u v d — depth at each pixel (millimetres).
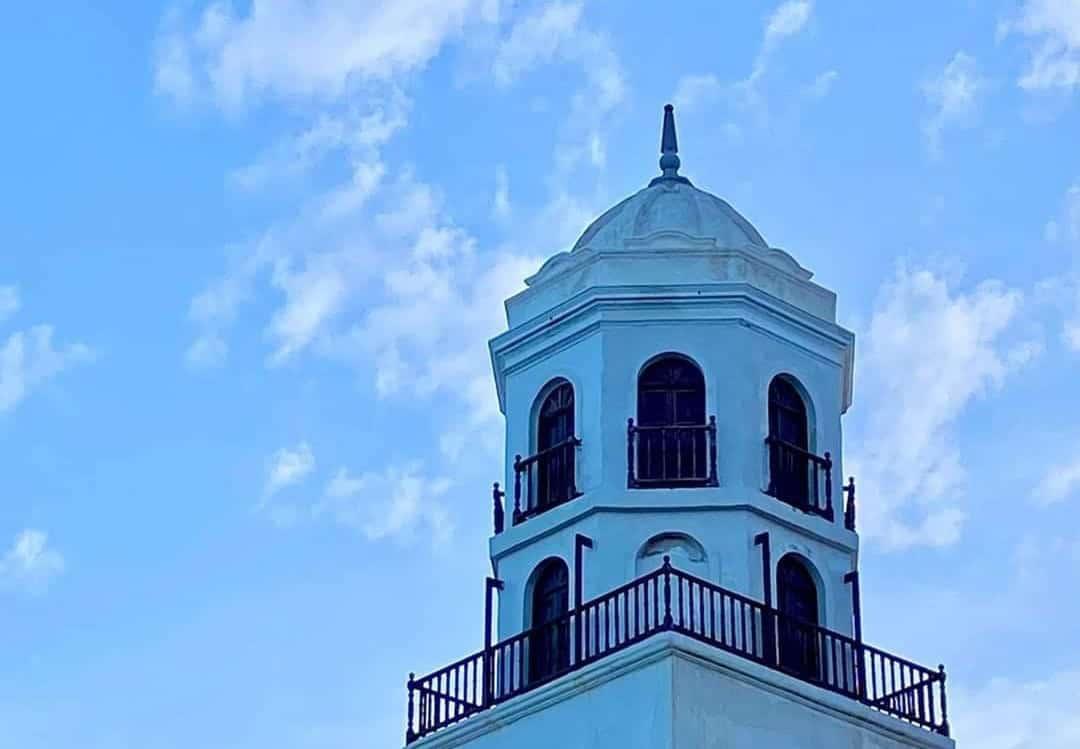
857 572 43031
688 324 43281
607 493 41812
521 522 43312
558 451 43250
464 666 41812
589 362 43375
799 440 43875
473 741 40844
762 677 38969
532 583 42875
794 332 44281
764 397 43094
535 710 39969
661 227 44875
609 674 38750
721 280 43594
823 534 42750
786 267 44719
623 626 39938
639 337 43250
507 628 42719
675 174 46969
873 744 40406
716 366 42906
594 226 46469
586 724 38875
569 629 41062
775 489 42500
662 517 41625
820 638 41562
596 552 41469
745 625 40156
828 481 43531
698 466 42188
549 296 45000
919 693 41719
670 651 37781
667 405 42906
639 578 39844
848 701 40250
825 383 44531
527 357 44844
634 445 42281
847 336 45094
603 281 43781
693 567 41156
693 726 37562
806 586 42625
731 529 41438
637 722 37938
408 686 42531
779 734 38875
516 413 44656
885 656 41562
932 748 41281
